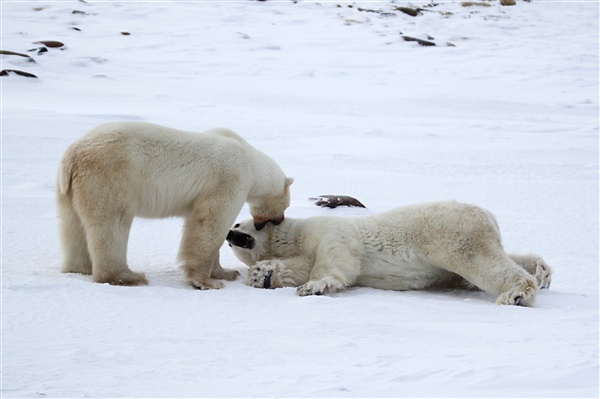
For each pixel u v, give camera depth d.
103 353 6.37
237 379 5.55
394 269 10.38
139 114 26.39
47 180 16.80
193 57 45.12
